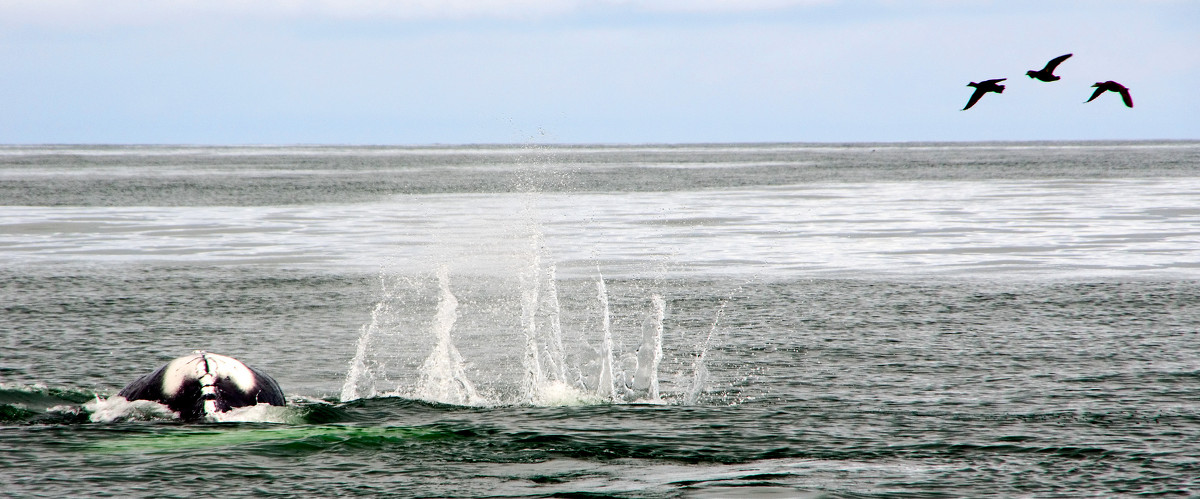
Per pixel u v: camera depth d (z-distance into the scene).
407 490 9.05
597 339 18.33
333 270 28.48
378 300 22.92
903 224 44.25
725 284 25.47
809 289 24.44
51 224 44.25
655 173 128.00
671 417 12.04
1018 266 28.88
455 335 18.72
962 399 13.05
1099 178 96.19
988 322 19.52
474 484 9.24
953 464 9.91
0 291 23.53
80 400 12.70
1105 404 12.64
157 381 11.85
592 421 11.84
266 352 16.77
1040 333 18.22
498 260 31.28
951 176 107.25
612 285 25.47
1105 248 33.50
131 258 31.22
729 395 13.55
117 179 97.94
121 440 10.48
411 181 99.75
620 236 39.47
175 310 21.06
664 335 18.58
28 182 89.25
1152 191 70.75
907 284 25.20
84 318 19.84
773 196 69.44
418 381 14.76
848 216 49.44
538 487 9.16
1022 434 11.10
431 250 34.16
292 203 61.38
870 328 18.97
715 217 49.53
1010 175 107.69
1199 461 9.96
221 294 23.52
